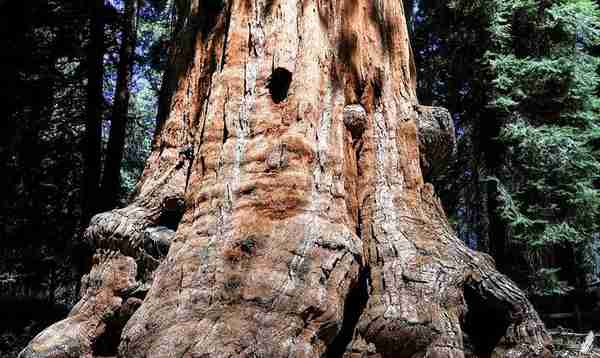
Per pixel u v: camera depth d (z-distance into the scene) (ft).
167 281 12.01
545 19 42.52
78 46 46.24
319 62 14.47
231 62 14.60
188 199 13.97
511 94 41.22
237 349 10.45
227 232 12.21
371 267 13.88
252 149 13.25
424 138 16.72
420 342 12.41
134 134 63.98
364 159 15.35
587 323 46.01
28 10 40.70
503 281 15.05
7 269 45.19
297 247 11.86
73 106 48.08
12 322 37.50
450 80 47.44
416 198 15.38
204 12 17.87
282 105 13.88
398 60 17.42
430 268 13.57
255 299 11.15
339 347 13.33
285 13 14.73
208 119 14.26
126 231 15.58
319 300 11.38
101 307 15.17
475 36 45.09
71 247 44.11
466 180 47.93
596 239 46.29
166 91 19.12
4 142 40.93
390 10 17.76
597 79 41.73
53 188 45.34
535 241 38.42
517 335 14.75
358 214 14.83
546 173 39.91
